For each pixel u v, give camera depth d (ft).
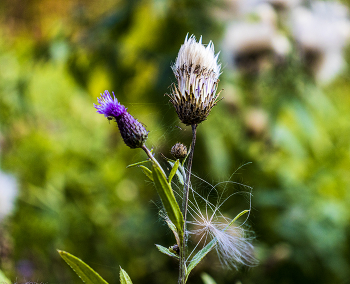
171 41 2.21
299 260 1.66
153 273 1.90
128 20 2.20
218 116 1.95
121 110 0.91
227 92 1.95
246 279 1.52
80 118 2.94
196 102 0.90
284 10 1.99
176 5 2.16
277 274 1.63
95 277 0.84
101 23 2.28
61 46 2.29
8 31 3.08
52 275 1.74
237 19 2.10
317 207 1.84
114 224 2.08
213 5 2.14
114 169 2.32
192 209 1.05
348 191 1.98
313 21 1.97
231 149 2.00
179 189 1.06
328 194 1.96
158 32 2.20
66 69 2.37
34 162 2.06
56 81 2.96
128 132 0.91
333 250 1.73
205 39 2.10
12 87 2.29
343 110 2.55
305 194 1.91
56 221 1.88
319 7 2.07
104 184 2.18
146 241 1.99
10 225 1.55
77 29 2.39
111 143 2.71
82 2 2.68
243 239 1.12
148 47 2.23
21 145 2.13
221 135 1.92
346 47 1.97
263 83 1.97
